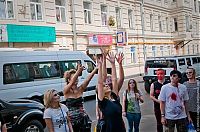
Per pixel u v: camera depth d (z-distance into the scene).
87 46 24.95
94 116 11.75
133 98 7.37
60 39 22.50
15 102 8.16
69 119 5.25
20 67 12.05
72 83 5.73
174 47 40.91
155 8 36.56
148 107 13.16
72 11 23.69
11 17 18.89
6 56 11.59
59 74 13.69
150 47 35.09
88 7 25.91
